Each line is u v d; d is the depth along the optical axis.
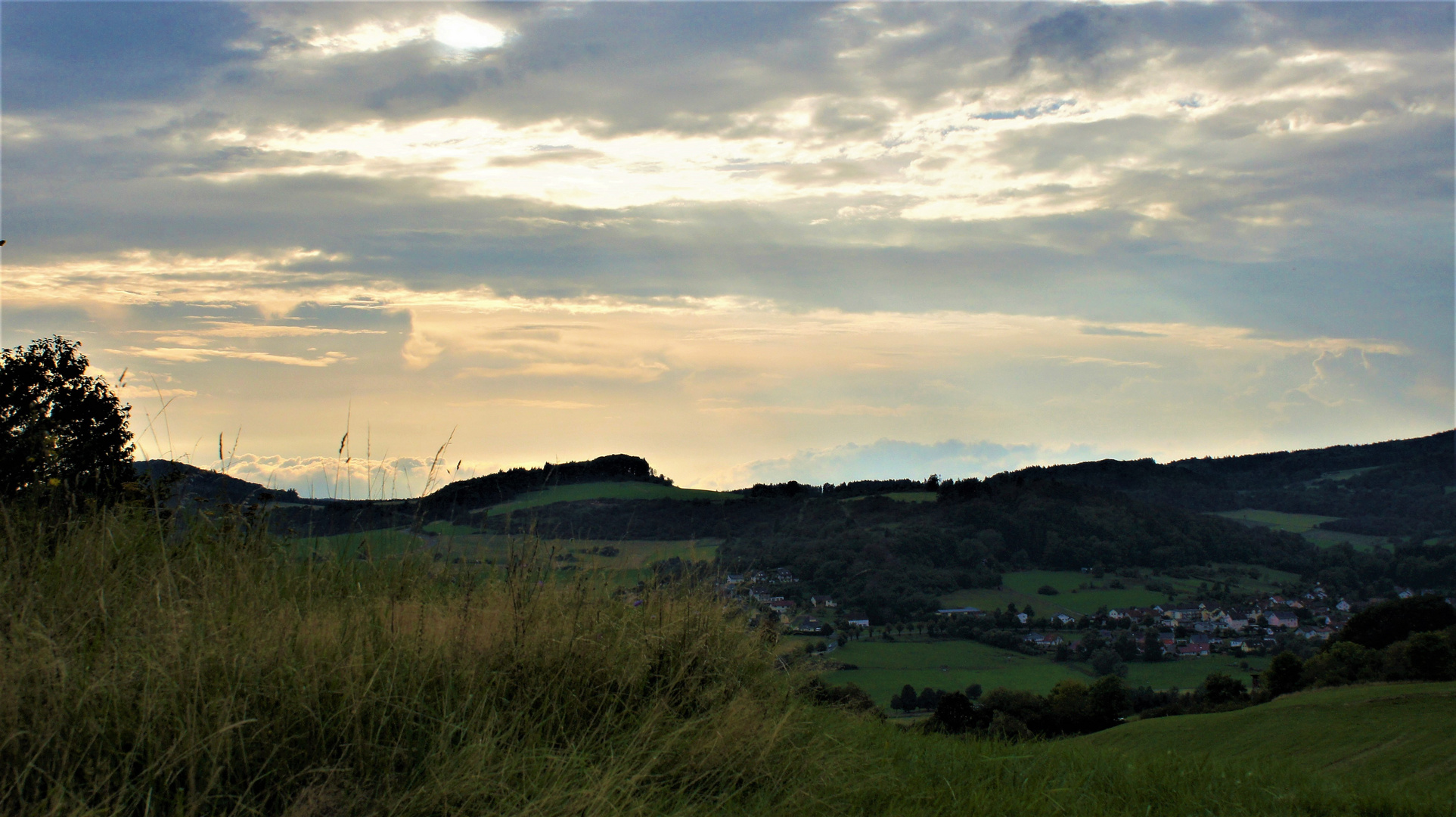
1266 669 50.25
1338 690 36.94
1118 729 34.72
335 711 3.09
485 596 4.38
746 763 3.66
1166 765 5.76
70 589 3.65
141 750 2.67
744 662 4.63
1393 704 30.70
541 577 4.68
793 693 4.79
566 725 3.66
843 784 3.82
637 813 3.01
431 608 4.04
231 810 2.66
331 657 3.37
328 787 2.76
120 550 4.29
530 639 3.93
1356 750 25.56
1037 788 4.41
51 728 2.62
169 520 4.66
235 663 3.01
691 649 4.39
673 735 3.60
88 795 2.49
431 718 3.27
